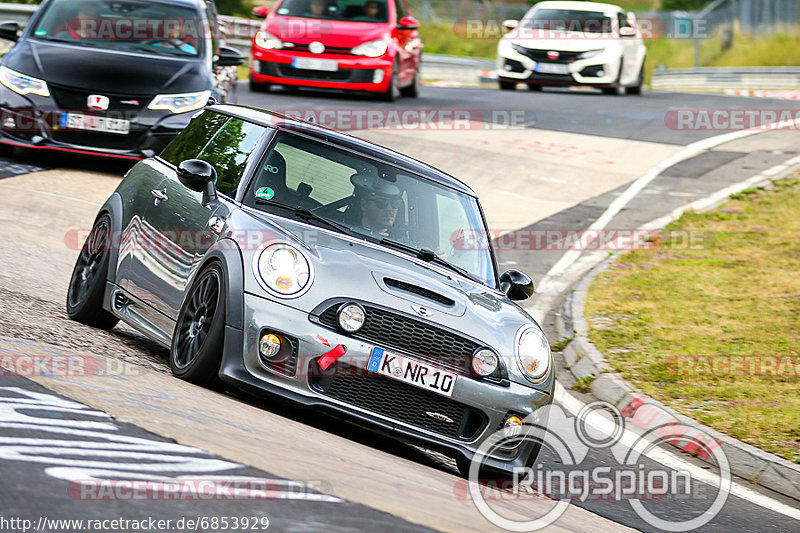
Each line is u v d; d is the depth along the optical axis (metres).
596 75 82.12
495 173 54.97
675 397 28.31
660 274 42.00
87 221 35.56
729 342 33.84
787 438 25.52
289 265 19.02
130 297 23.08
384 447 20.39
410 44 74.56
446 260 22.14
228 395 19.67
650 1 183.12
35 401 14.82
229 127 23.56
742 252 45.50
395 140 58.34
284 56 68.94
